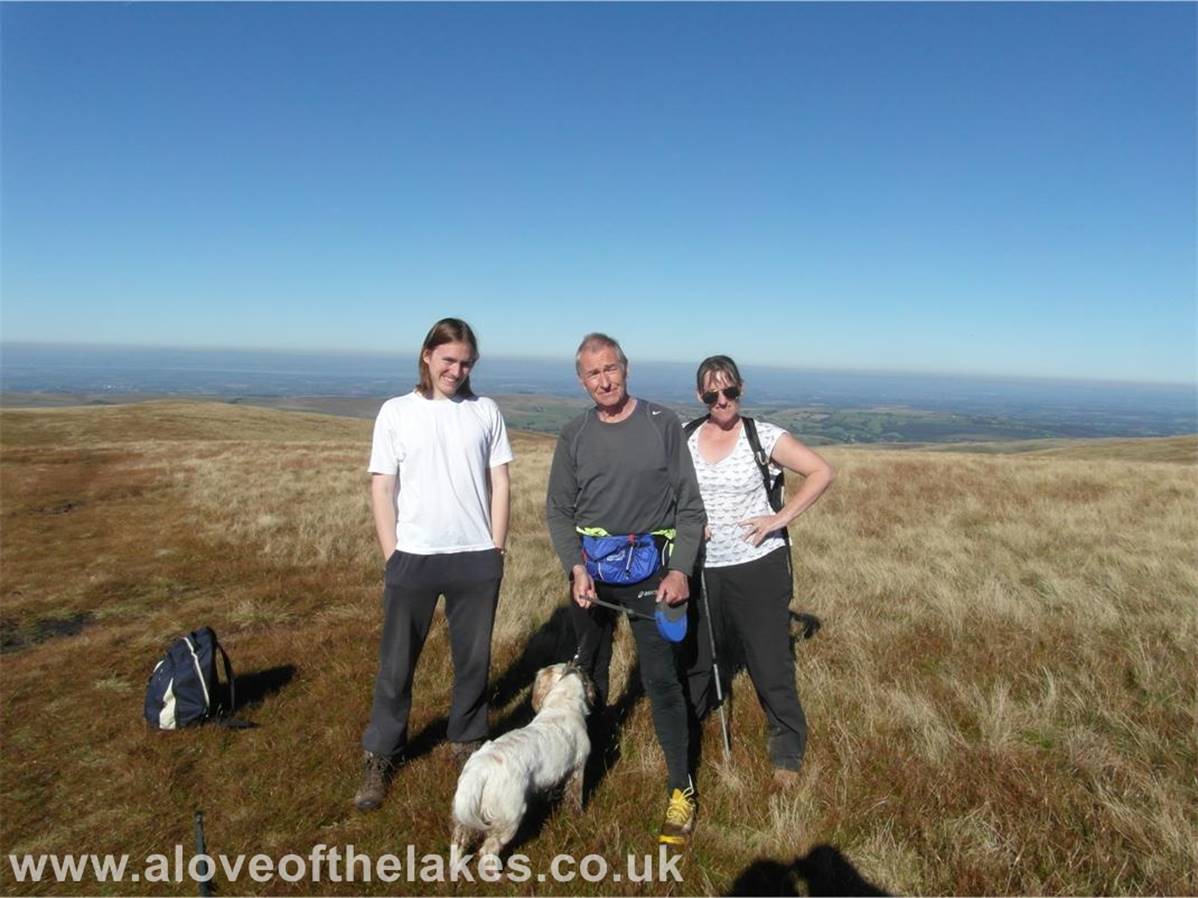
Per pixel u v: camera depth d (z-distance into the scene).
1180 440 45.34
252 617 6.89
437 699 4.57
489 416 3.60
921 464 16.95
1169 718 3.96
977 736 3.94
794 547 8.49
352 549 9.59
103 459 23.73
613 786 3.52
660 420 3.32
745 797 3.38
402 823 3.33
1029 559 7.68
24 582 8.77
